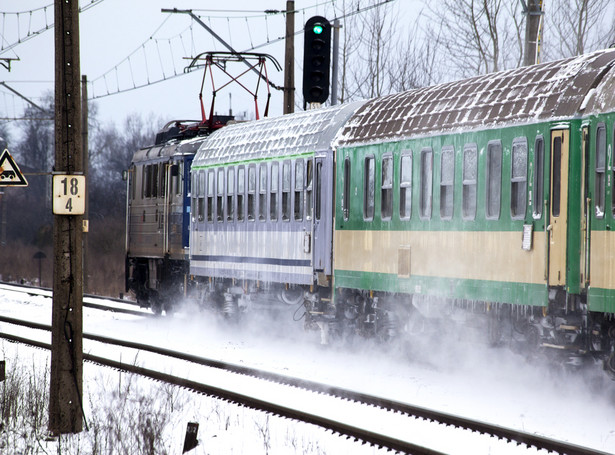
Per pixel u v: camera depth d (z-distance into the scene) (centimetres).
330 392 3331
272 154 5022
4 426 2870
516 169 3347
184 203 6109
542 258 3194
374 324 4294
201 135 6350
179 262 6266
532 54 4828
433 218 3809
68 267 2900
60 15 2880
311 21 5512
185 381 3584
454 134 3688
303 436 2630
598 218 2966
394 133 4081
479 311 3600
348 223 4403
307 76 5531
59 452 2556
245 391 3453
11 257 16400
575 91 3131
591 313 3027
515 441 2492
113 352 4647
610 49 3203
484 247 3506
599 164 2978
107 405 3164
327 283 4544
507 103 3453
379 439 2517
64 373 2873
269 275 5041
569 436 2605
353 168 4375
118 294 10050
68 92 2883
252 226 5222
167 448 2581
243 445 2566
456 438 2569
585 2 7669
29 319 6631
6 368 3912
